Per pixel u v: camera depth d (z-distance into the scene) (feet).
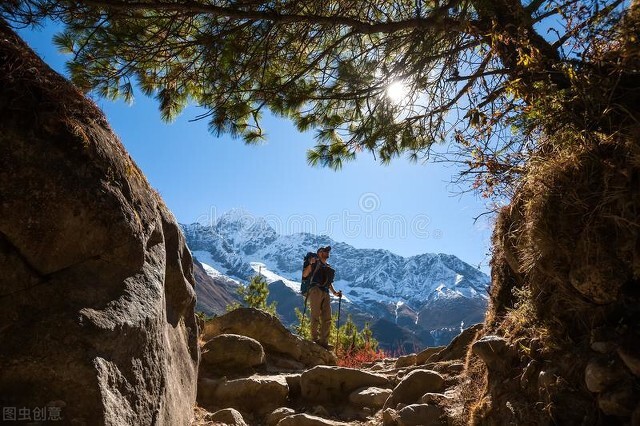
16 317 8.63
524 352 10.52
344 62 16.51
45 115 9.57
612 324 8.65
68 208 9.47
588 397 8.50
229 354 20.71
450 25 13.74
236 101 16.56
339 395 18.48
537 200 10.03
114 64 15.78
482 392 11.84
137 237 10.77
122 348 9.53
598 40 10.07
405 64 15.66
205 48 14.80
